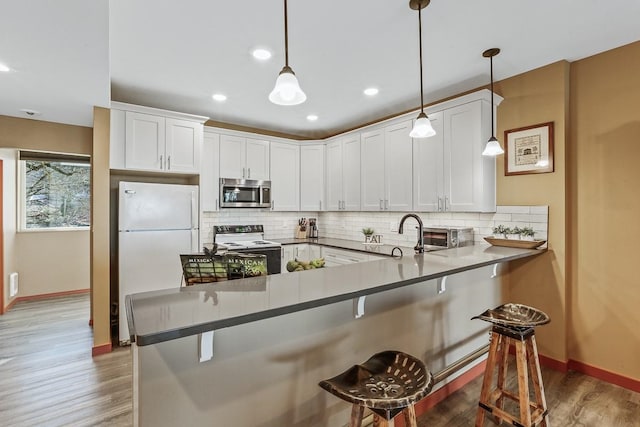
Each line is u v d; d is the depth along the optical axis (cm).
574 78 261
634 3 188
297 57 252
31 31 169
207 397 125
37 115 318
